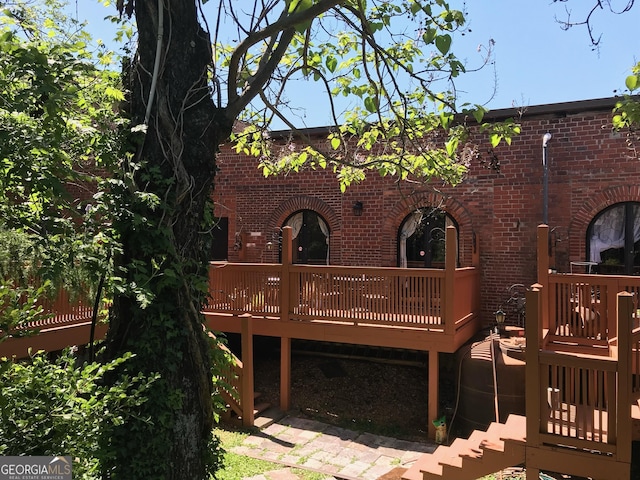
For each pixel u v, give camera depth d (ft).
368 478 18.66
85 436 8.64
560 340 20.62
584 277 20.36
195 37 11.71
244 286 28.19
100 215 10.20
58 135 8.00
